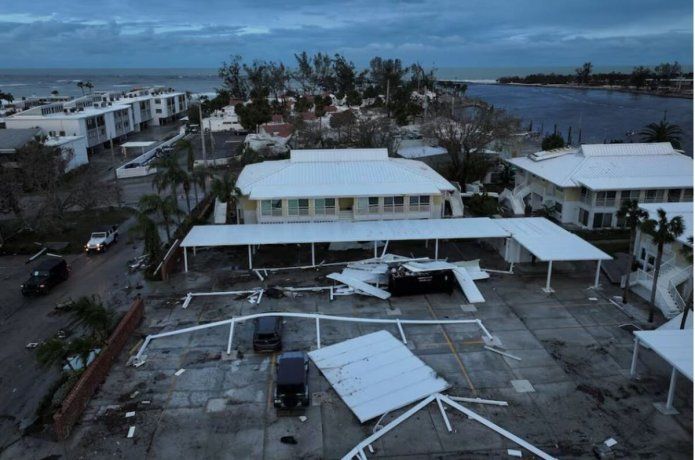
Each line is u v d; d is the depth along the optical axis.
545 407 22.31
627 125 127.69
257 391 23.50
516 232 38.00
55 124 79.94
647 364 25.36
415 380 23.86
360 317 30.23
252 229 38.66
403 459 19.41
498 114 75.00
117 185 56.53
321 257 39.50
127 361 25.86
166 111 128.50
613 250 41.12
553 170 49.66
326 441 20.39
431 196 42.66
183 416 21.84
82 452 19.94
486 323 29.47
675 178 46.28
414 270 32.97
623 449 19.89
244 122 95.56
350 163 46.59
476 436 20.53
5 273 38.25
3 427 21.78
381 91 159.75
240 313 30.81
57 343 23.50
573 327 28.97
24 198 51.00
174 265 38.03
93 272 38.06
